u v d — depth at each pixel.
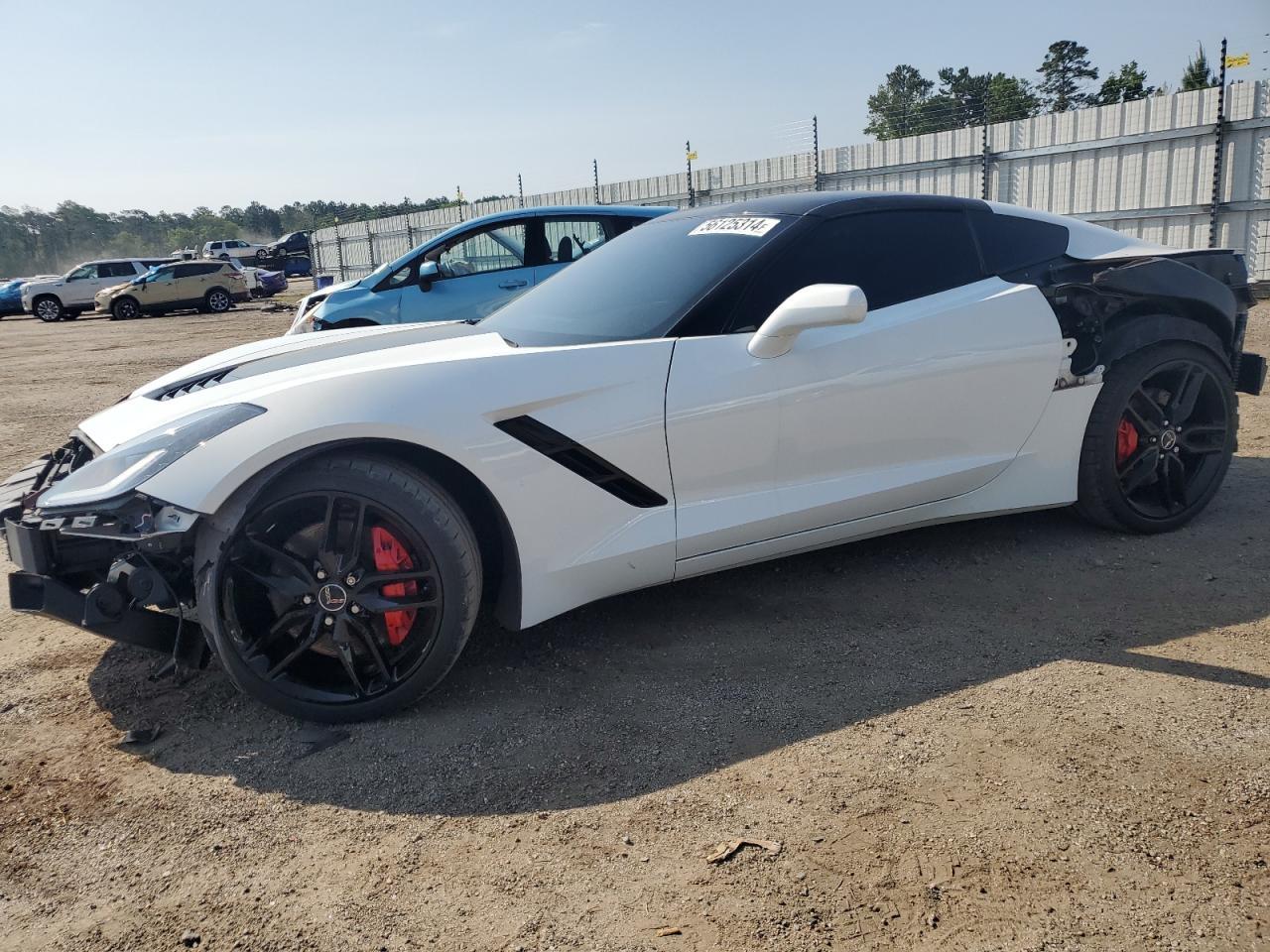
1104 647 2.80
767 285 3.04
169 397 2.97
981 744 2.30
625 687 2.72
